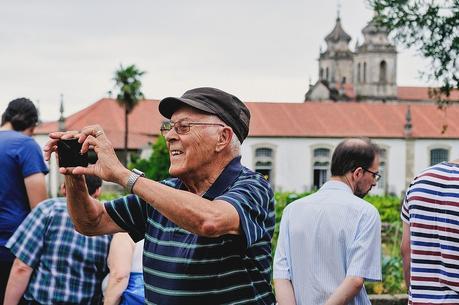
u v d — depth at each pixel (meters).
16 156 5.24
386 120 67.88
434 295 3.29
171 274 2.91
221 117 2.92
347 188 4.23
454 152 67.12
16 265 4.38
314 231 4.12
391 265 7.93
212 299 2.85
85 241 4.37
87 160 2.80
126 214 3.13
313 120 66.75
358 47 101.00
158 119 67.50
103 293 4.44
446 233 3.28
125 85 55.84
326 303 3.98
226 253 2.84
